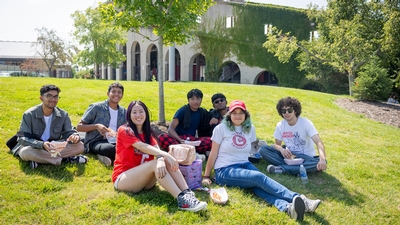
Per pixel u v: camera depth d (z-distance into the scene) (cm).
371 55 1850
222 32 3052
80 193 363
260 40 2933
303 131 495
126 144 368
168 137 518
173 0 681
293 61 2842
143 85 1370
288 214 340
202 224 311
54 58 3688
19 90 994
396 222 371
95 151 485
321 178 488
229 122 426
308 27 2828
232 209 347
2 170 407
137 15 691
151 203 344
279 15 2869
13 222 296
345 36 1814
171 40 738
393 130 991
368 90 1483
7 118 668
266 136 748
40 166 430
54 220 303
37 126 440
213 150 423
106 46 2927
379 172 549
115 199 346
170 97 1117
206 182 412
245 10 2948
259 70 2953
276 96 1326
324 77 2561
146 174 351
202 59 3562
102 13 711
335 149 686
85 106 872
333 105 1302
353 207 397
